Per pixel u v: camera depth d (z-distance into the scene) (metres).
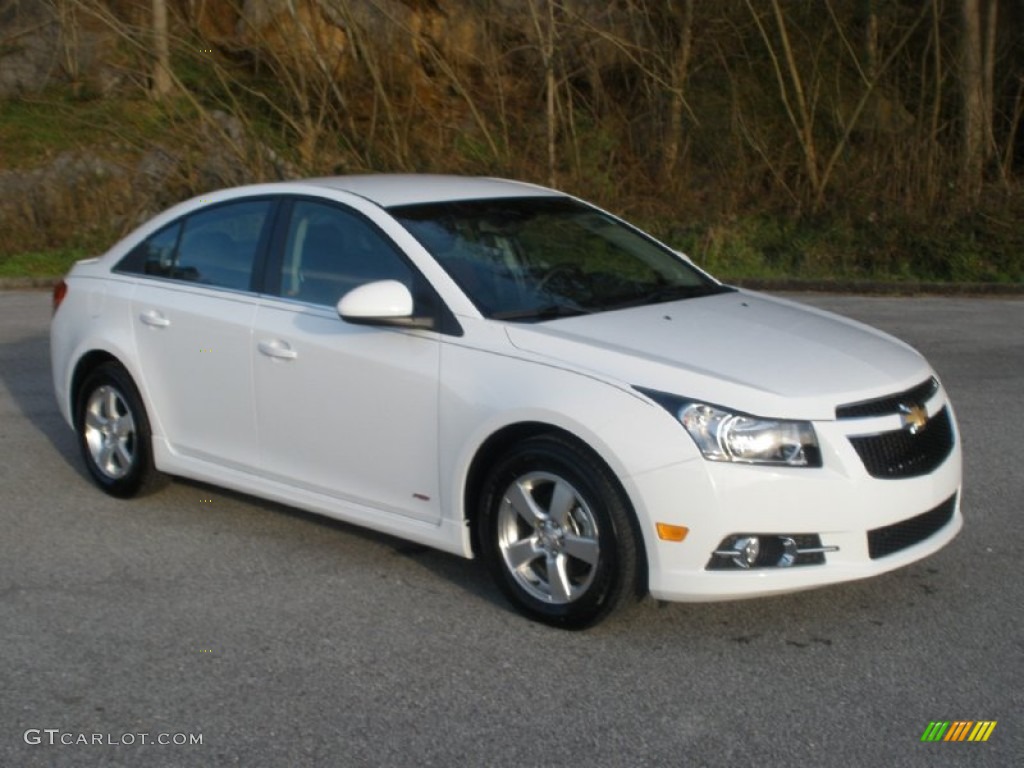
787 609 5.29
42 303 14.52
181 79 19.94
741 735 4.26
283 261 6.09
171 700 4.60
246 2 19.89
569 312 5.52
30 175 18.42
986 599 5.37
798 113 18.00
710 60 18.28
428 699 4.57
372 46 18.28
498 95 18.14
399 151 17.92
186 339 6.35
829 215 16.48
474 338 5.28
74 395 7.07
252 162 17.86
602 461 4.84
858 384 4.98
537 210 6.31
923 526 5.11
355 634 5.14
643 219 17.08
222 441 6.28
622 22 18.30
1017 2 18.78
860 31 18.27
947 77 17.62
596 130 18.00
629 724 4.35
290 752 4.21
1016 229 15.31
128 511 6.75
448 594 5.53
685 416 4.73
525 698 4.56
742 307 5.87
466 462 5.23
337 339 5.68
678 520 4.69
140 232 6.92
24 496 7.04
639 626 5.14
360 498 5.72
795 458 4.71
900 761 4.07
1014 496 6.71
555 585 5.05
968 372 9.86
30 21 21.25
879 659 4.82
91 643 5.09
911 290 14.60
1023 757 4.09
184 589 5.65
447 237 5.74
